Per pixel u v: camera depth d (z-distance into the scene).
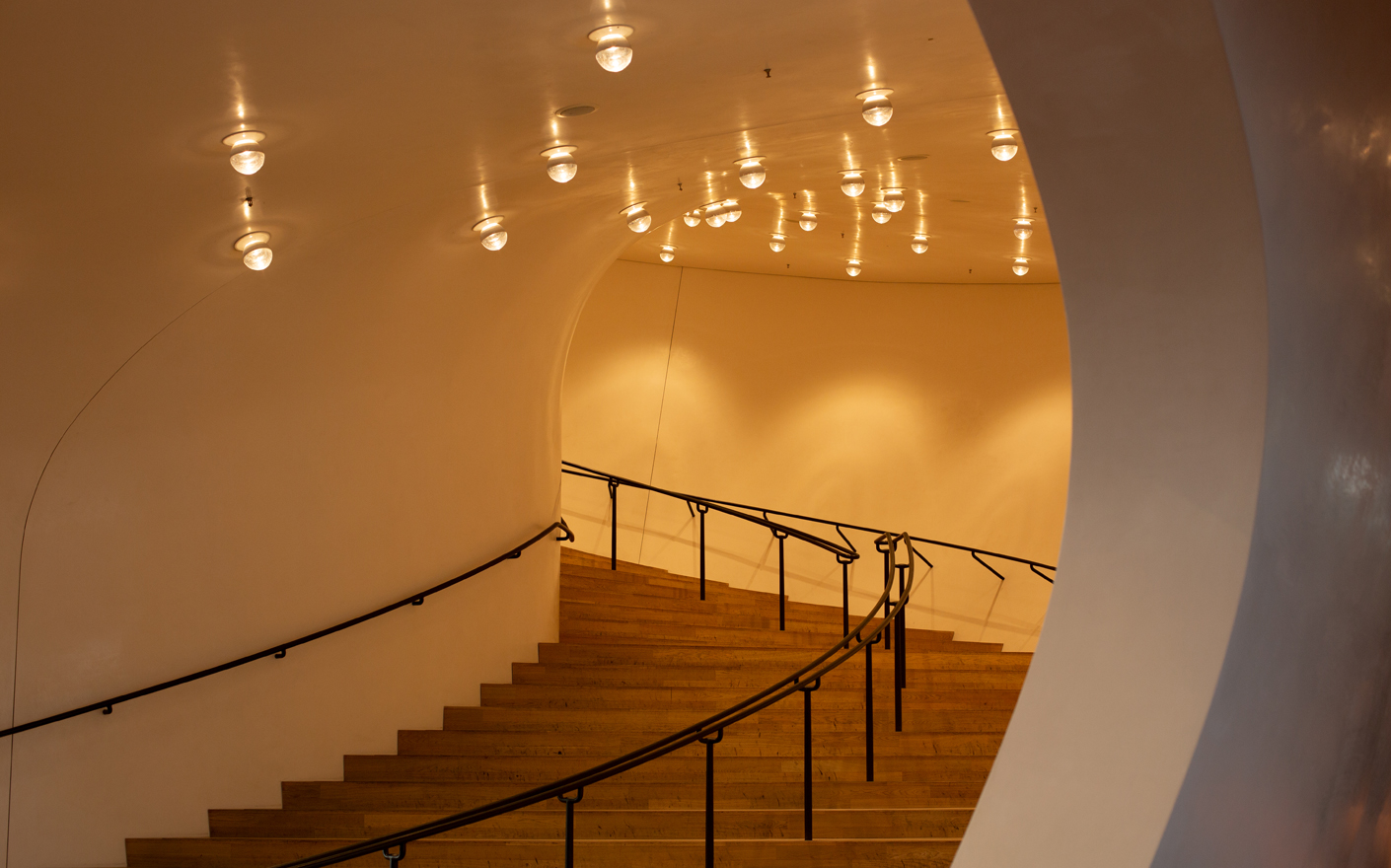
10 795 5.09
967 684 7.61
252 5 3.08
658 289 11.95
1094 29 1.90
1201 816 1.98
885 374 12.22
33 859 5.14
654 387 11.80
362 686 6.53
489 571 7.52
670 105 5.12
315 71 3.64
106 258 4.66
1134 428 2.17
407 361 6.86
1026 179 7.41
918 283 12.38
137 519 5.55
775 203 8.55
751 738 6.32
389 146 4.68
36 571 5.20
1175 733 2.00
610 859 5.00
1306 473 2.08
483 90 4.28
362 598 6.56
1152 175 2.02
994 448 12.06
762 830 5.37
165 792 5.63
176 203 4.46
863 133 6.16
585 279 8.70
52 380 5.05
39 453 5.18
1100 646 2.19
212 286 5.43
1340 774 2.33
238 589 5.96
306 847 5.54
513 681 7.61
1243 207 1.92
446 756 6.52
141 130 3.72
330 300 6.16
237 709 5.93
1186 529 2.08
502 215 6.60
